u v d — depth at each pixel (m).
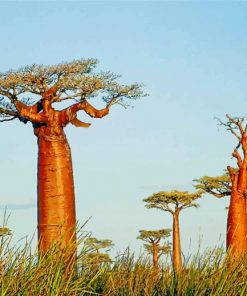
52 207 17.62
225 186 36.53
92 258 7.21
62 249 6.75
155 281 8.62
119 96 18.25
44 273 6.43
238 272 8.61
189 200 40.12
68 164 18.06
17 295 6.12
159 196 39.88
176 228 40.94
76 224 6.98
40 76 17.45
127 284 8.39
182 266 8.66
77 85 17.69
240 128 28.39
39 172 17.97
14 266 6.23
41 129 18.03
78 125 18.05
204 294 8.16
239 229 27.97
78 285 6.81
